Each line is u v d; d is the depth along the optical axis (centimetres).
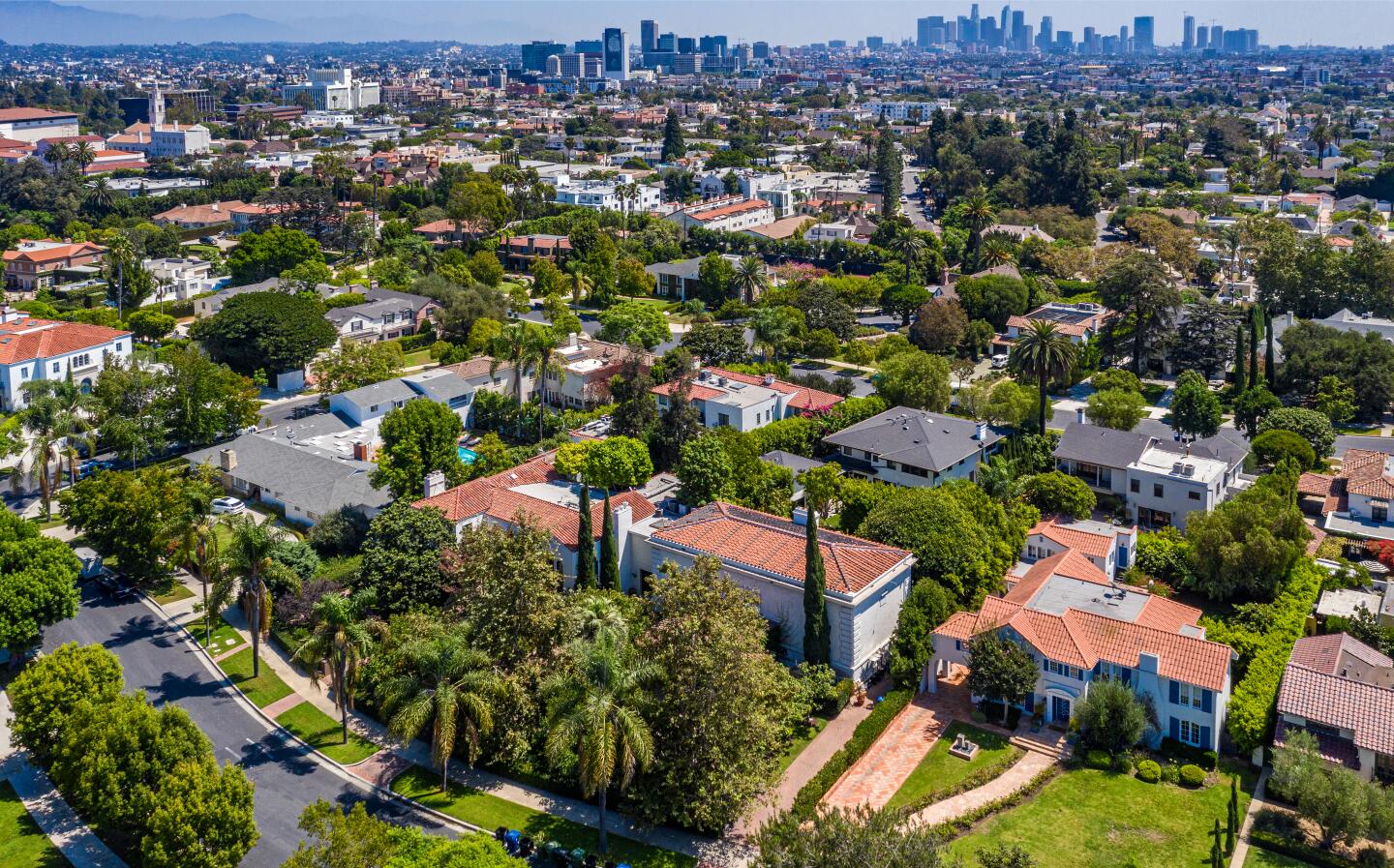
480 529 8562
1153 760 7981
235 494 13050
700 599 7394
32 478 13500
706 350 17562
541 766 7888
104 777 6738
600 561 9938
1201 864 6831
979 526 10256
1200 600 10381
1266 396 15088
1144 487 12450
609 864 6838
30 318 17712
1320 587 10281
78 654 7838
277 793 7675
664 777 7131
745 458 12106
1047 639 8456
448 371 16238
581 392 16075
